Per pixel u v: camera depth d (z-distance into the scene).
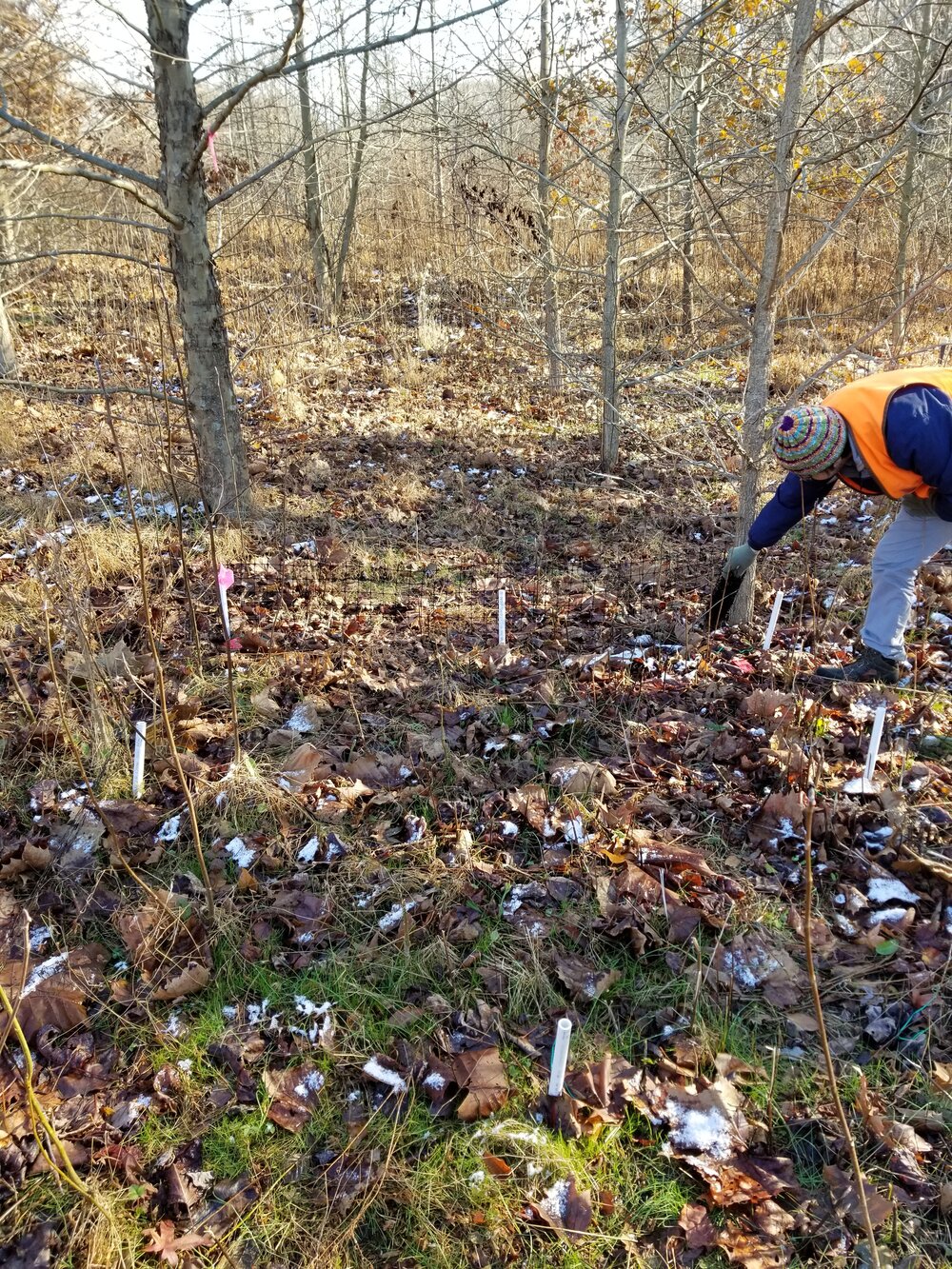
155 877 2.80
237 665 3.91
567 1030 2.00
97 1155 2.04
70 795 3.12
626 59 6.30
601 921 2.57
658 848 2.80
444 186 13.73
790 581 4.82
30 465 6.11
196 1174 2.01
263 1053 2.29
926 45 6.76
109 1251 1.85
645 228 6.56
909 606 3.38
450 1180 1.99
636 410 7.93
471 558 5.18
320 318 11.19
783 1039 2.27
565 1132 2.06
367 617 4.41
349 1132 2.10
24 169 3.92
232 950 2.53
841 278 11.86
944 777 3.12
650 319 10.62
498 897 2.70
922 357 7.30
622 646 4.14
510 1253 1.87
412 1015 2.35
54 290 11.13
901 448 2.86
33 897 2.73
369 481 6.38
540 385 9.22
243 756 3.20
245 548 5.05
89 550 4.64
